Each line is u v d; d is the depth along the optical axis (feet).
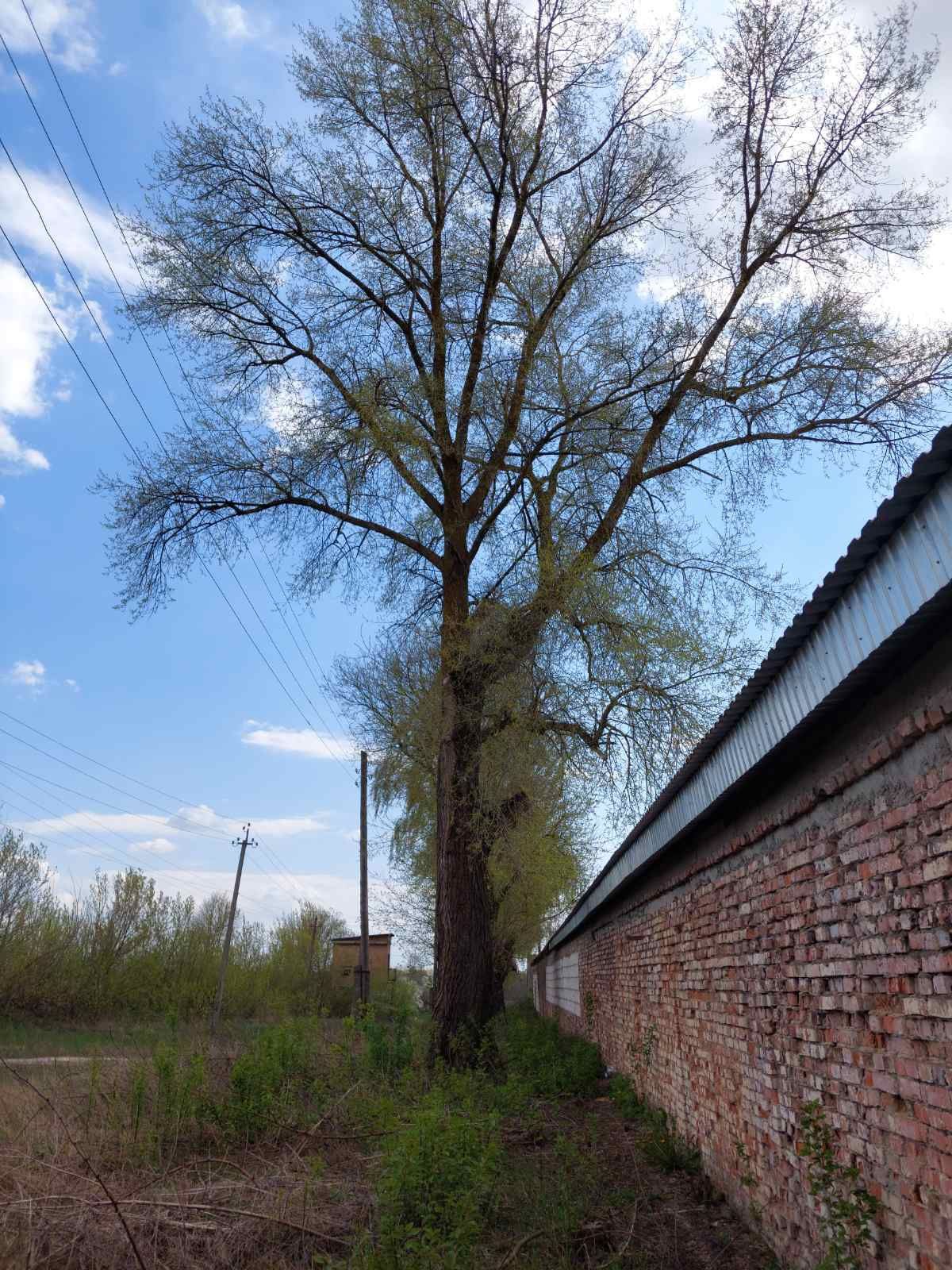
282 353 48.06
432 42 42.42
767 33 39.58
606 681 38.75
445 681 42.65
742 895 19.70
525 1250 18.06
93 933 99.09
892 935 11.84
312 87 44.06
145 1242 17.61
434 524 47.16
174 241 43.37
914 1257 11.25
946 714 10.03
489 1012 40.32
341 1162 25.11
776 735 13.79
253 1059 31.30
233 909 102.01
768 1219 17.70
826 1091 14.46
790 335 41.09
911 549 8.96
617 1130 31.14
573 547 41.60
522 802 43.52
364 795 95.14
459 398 43.96
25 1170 21.08
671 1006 28.63
